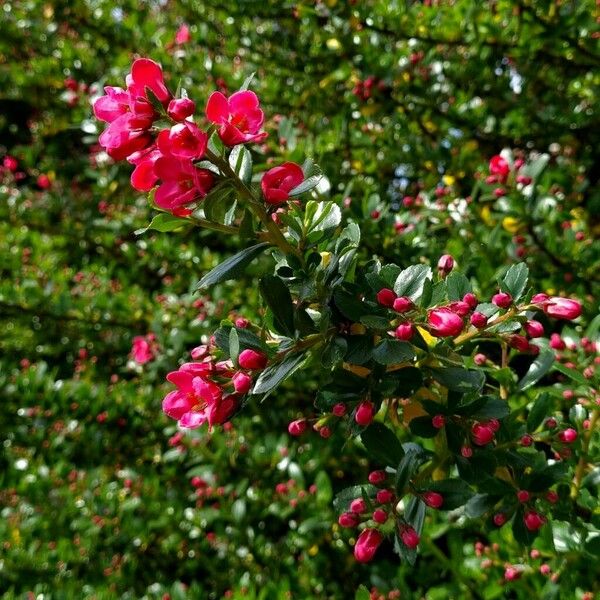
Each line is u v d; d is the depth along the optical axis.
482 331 0.29
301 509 0.52
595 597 0.36
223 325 0.28
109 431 0.72
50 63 0.87
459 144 0.56
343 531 0.53
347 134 0.58
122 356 0.80
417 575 0.49
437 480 0.30
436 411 0.29
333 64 0.61
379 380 0.28
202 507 0.61
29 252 0.83
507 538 0.39
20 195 0.91
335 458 0.56
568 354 0.35
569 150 0.61
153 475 0.66
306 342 0.28
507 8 0.53
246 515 0.57
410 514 0.29
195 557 0.60
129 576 0.60
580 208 0.53
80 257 0.91
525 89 0.59
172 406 0.28
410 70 0.55
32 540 0.63
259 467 0.58
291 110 0.63
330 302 0.28
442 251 0.43
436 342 0.29
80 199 0.91
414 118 0.55
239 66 0.70
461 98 0.56
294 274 0.29
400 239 0.41
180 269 0.73
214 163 0.27
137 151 0.27
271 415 0.60
